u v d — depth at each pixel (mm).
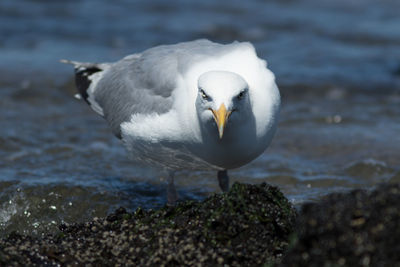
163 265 7926
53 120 15570
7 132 14508
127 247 8367
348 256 7031
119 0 27266
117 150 13945
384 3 26594
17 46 21266
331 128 15297
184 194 11969
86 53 20609
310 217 7406
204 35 22828
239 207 8367
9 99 16656
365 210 7262
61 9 25750
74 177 12281
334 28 23625
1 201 11172
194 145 9445
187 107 9336
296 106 16703
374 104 16891
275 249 8047
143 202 11531
